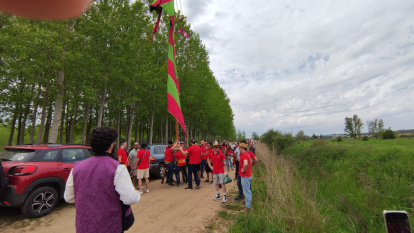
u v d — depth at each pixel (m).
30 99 14.18
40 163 5.13
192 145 8.17
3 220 4.82
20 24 8.81
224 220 4.91
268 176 6.18
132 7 14.29
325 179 7.50
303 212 4.35
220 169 6.36
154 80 15.63
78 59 11.17
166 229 4.43
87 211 1.92
